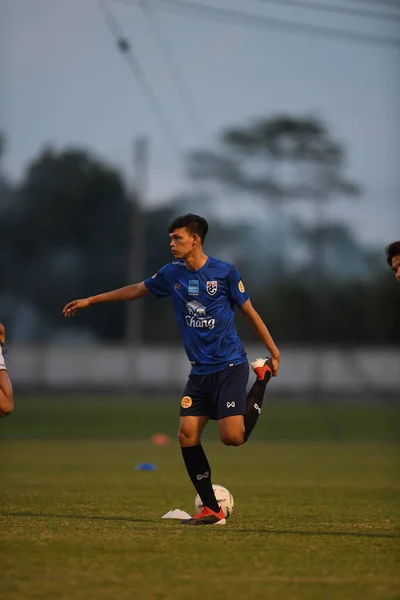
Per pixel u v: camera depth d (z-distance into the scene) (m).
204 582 21.86
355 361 198.00
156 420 123.94
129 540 27.34
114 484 52.62
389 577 22.62
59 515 35.91
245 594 20.75
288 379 196.00
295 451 84.50
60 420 121.94
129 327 191.75
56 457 75.00
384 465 69.50
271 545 26.92
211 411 32.12
